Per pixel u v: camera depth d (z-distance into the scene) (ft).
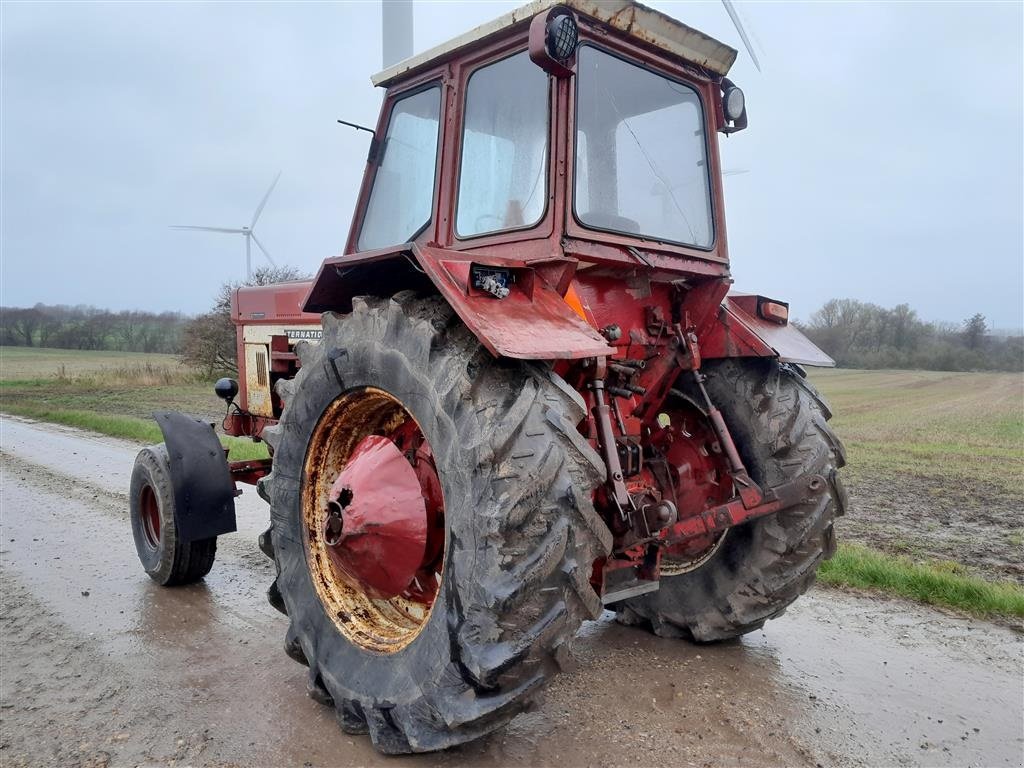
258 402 18.62
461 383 8.31
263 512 23.25
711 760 9.42
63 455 33.83
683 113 12.08
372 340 9.62
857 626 14.02
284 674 11.89
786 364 13.03
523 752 9.55
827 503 11.71
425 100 12.13
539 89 10.06
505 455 7.93
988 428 56.85
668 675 11.83
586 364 9.72
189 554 15.48
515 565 7.79
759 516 12.09
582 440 8.21
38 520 21.65
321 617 10.47
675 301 12.05
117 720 10.45
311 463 10.93
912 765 9.39
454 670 8.20
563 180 9.58
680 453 13.16
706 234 12.29
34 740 9.95
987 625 14.12
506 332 8.00
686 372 12.97
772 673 11.96
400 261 9.84
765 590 12.14
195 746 9.79
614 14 10.41
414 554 9.59
